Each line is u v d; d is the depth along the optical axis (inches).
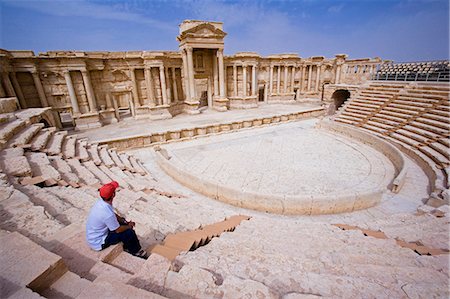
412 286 110.8
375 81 877.2
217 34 899.4
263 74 1205.7
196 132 718.5
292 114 911.0
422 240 188.2
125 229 128.6
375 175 430.6
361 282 112.3
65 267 97.0
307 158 518.0
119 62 812.0
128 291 85.4
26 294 76.5
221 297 92.9
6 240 102.9
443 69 713.6
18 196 175.8
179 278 102.5
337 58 1106.7
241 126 797.9
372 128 655.8
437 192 314.3
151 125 773.9
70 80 717.9
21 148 320.8
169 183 416.5
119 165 436.8
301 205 307.1
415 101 660.1
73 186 248.1
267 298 92.6
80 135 668.7
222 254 146.6
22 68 655.8
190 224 207.9
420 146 490.6
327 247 173.2
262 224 234.5
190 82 912.3
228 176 436.8
